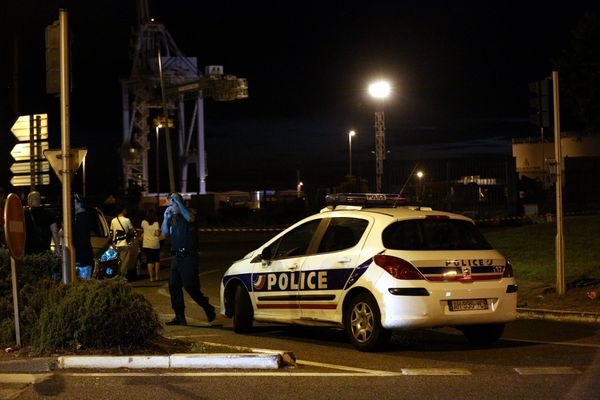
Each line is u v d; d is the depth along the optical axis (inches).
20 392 277.7
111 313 331.3
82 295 336.5
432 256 352.5
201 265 916.6
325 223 395.9
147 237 747.4
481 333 383.6
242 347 345.1
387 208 387.5
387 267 348.8
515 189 1248.2
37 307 355.6
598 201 1384.1
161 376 300.4
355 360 338.3
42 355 326.6
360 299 359.6
